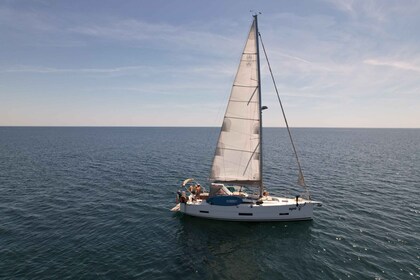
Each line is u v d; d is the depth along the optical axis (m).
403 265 16.33
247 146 23.14
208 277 15.49
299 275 15.67
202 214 23.52
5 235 20.16
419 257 17.22
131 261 16.89
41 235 20.30
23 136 155.88
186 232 21.19
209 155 66.81
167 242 19.55
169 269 16.19
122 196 30.80
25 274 15.09
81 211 25.77
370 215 24.84
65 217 24.16
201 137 156.12
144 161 56.31
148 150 78.44
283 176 42.22
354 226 22.30
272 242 19.67
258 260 17.34
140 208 26.75
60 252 17.72
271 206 22.62
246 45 21.48
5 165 50.19
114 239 19.84
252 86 22.11
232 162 23.62
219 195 23.41
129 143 106.38
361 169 48.41
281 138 152.88
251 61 21.73
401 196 31.11
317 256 17.70
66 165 50.81
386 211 25.97
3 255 17.11
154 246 18.94
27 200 29.06
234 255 17.95
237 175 23.80
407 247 18.59
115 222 23.09
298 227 22.08
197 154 68.81
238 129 22.97
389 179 40.16
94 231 21.19
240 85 22.20
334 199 30.03
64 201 28.83
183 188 34.47
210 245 19.22
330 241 19.69
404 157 65.50
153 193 32.12
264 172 45.34
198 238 20.22
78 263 16.44
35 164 51.66
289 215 22.97
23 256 17.06
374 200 29.58
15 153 68.56
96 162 54.75
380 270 15.86
